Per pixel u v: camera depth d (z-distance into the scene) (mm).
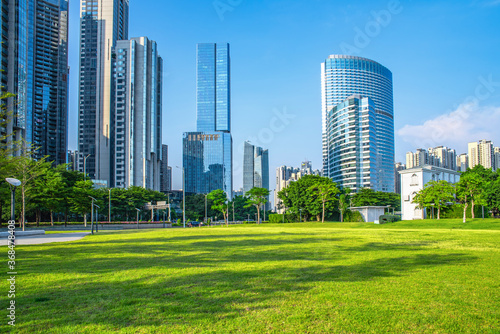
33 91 132125
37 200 51938
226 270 10898
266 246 18000
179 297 7875
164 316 6672
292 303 7398
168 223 80312
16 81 84625
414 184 68000
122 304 7406
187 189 195125
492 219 46344
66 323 6344
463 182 46781
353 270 10789
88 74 164000
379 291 8258
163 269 11125
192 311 6941
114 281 9422
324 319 6500
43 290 8508
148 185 157750
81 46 165250
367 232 29719
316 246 17719
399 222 51719
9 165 32875
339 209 78938
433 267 11180
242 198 125438
